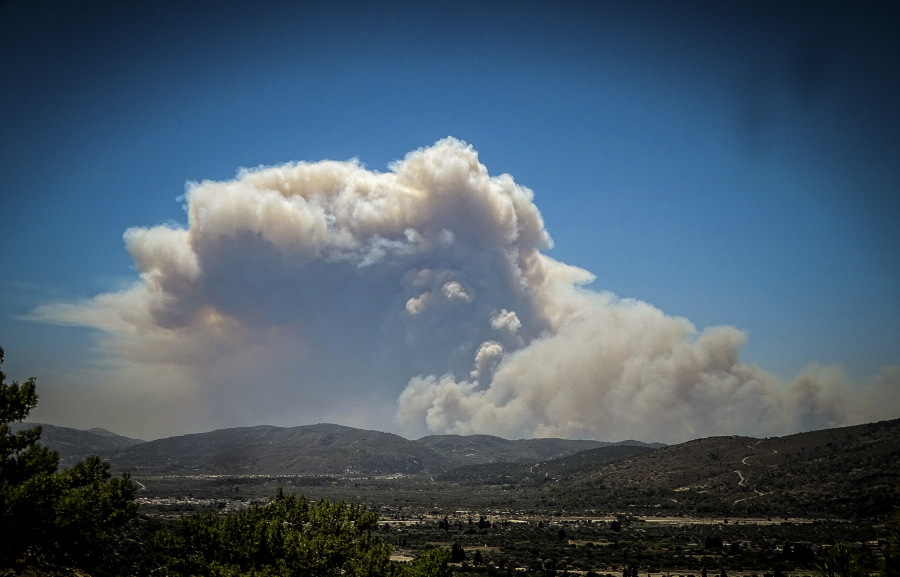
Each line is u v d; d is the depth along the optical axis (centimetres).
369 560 3841
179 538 3834
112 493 2731
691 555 13050
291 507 4306
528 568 11694
